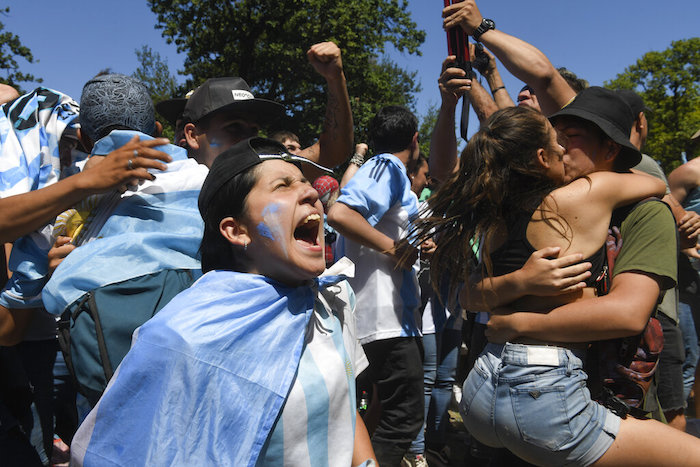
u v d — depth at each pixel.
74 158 2.16
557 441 1.70
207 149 2.19
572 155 1.88
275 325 1.30
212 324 1.24
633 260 1.76
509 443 1.79
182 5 22.86
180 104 2.47
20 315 1.80
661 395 2.82
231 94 2.14
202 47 23.30
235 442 1.19
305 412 1.28
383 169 2.99
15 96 2.32
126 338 1.52
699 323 3.62
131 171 1.61
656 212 1.79
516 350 1.80
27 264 1.73
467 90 2.79
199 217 1.75
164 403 1.17
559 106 2.62
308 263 1.37
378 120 3.19
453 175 1.98
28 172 1.91
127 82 1.87
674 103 39.06
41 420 2.11
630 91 2.66
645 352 1.78
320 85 24.30
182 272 1.67
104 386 1.50
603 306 1.68
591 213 1.77
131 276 1.57
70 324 1.55
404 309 2.94
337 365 1.38
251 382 1.23
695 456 1.67
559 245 1.78
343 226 2.82
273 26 22.22
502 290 1.86
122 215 1.73
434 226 2.04
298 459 1.27
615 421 1.70
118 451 1.16
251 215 1.36
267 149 1.44
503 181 1.84
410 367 2.91
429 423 3.65
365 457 1.51
